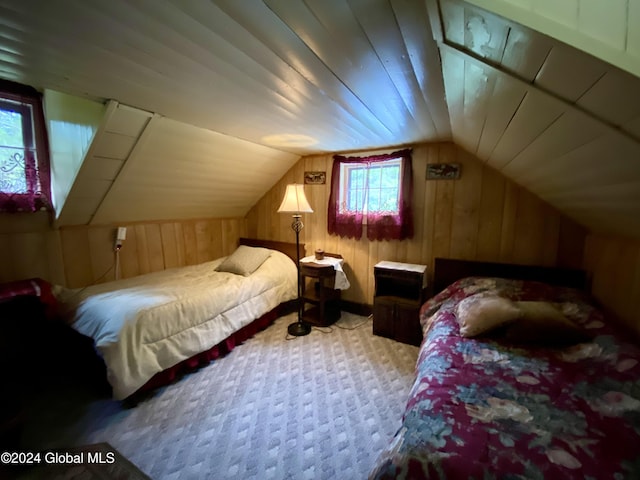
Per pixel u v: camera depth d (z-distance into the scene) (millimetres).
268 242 3895
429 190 2873
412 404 1186
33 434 1604
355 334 2900
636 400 1098
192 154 2633
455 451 890
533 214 2439
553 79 779
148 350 1900
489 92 1105
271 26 1033
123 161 2268
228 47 1193
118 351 1746
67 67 1396
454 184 2756
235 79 1500
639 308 1595
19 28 1079
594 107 804
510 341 1660
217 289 2482
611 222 1679
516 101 1043
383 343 2713
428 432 977
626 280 1719
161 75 1456
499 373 1339
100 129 1909
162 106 1907
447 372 1354
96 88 1642
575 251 2309
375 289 2875
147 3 931
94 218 2602
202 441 1582
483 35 763
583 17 574
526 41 673
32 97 2127
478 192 2656
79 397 1907
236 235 4086
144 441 1575
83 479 1356
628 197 1250
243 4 916
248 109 1956
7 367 1970
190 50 1226
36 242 2322
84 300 2133
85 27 1077
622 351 1376
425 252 2949
